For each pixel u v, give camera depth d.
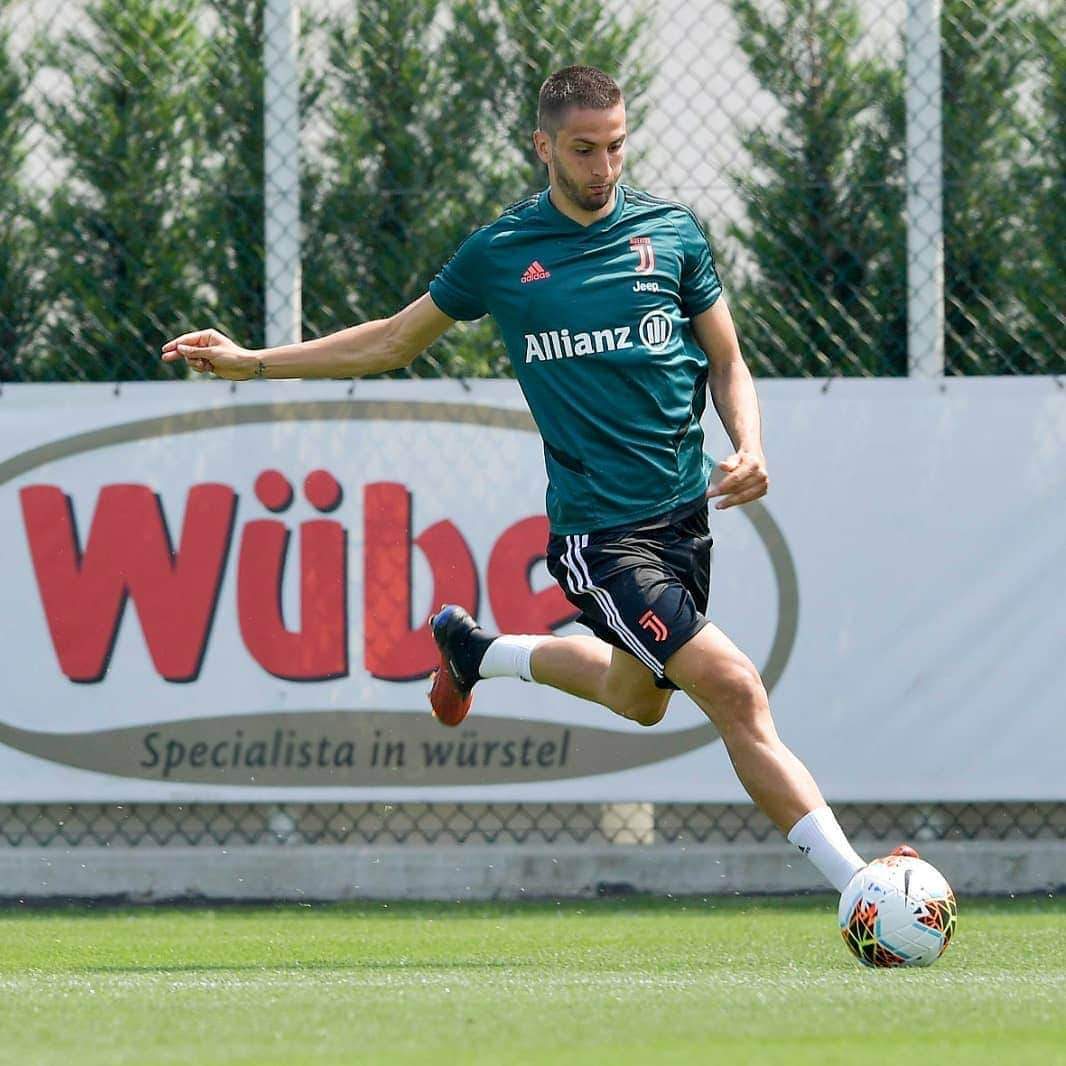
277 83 18.97
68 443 18.64
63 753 18.52
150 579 18.56
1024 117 19.88
